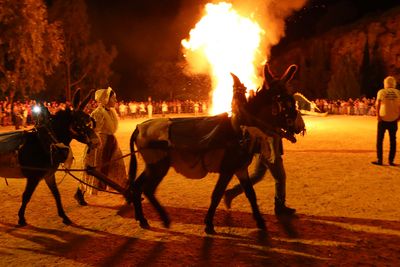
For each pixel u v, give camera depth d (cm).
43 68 3073
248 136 589
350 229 617
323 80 4231
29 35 2853
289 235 600
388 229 614
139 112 3778
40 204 778
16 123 2522
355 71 3878
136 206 653
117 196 827
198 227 641
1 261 531
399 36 3822
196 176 642
